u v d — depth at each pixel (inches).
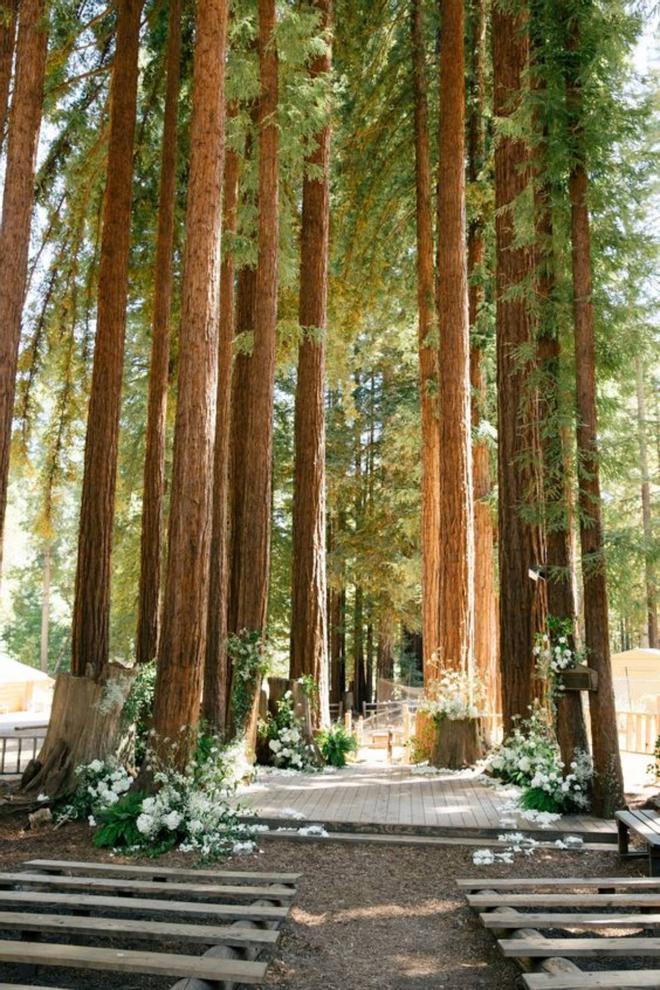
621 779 322.0
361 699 1225.4
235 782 357.4
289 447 1000.2
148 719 402.3
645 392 917.2
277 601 970.1
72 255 608.1
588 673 327.0
